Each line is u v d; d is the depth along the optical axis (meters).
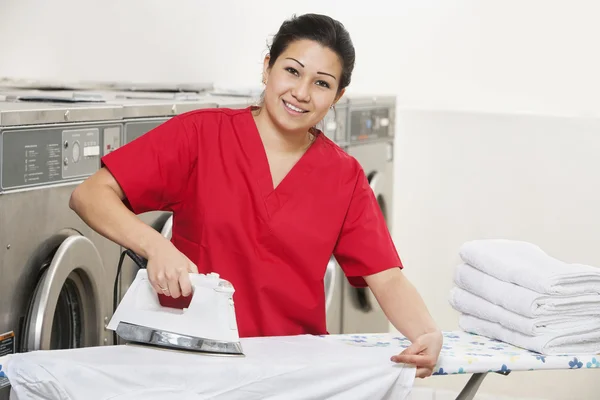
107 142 2.52
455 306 2.18
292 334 1.95
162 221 2.87
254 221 1.88
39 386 1.55
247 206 1.88
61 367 1.55
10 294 2.16
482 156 4.19
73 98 2.67
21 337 2.21
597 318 1.99
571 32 4.10
